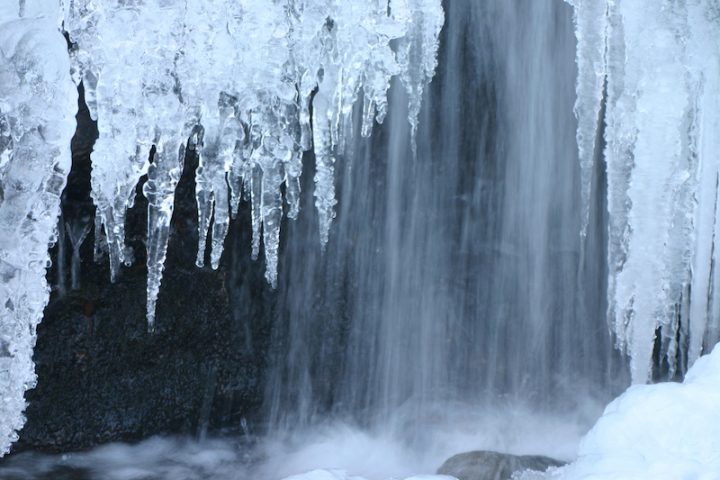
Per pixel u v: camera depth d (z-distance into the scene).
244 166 5.30
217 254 5.17
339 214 6.88
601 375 7.29
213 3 4.84
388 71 5.21
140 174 4.85
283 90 5.09
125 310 6.27
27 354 4.74
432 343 7.18
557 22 6.56
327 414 6.99
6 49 4.50
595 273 7.25
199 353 6.60
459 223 7.05
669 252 5.70
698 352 5.82
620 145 5.53
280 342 6.88
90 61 4.68
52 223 4.66
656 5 5.37
